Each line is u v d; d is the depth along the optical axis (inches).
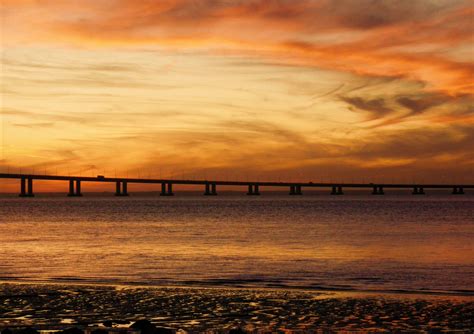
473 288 1135.6
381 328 795.4
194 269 1421.0
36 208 7234.3
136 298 986.7
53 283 1162.0
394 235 2544.3
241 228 3031.5
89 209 6599.4
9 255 1755.7
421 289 1123.9
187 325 815.1
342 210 5738.2
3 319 849.5
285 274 1333.7
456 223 3444.9
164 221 3796.8
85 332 765.9
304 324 818.8
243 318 853.2
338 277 1289.4
